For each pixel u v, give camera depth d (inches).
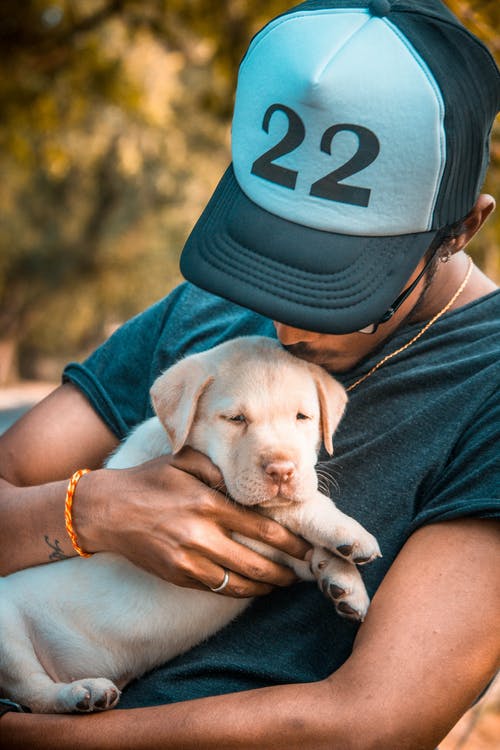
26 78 306.7
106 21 308.3
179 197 917.2
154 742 77.2
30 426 104.1
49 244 971.9
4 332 1105.4
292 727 74.2
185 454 90.7
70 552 93.2
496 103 81.5
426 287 88.1
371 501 86.4
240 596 86.5
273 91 79.7
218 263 80.8
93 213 964.6
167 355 104.4
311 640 85.4
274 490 84.3
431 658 74.6
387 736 72.9
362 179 77.4
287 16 82.8
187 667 87.4
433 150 76.7
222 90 281.0
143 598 93.9
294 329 87.5
